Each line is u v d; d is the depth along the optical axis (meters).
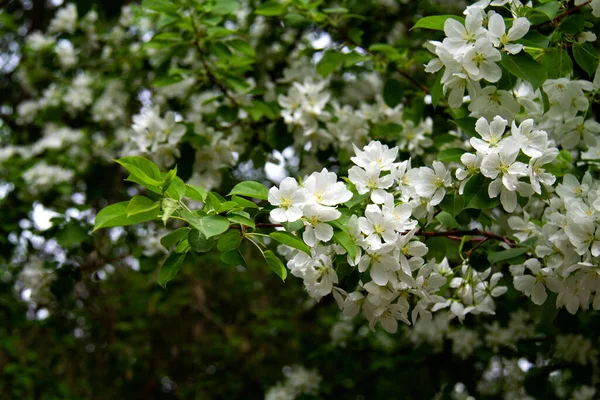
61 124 2.45
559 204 1.07
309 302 2.76
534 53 1.09
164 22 1.47
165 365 3.34
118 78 2.30
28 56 2.41
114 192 2.40
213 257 2.86
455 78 1.01
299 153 1.75
